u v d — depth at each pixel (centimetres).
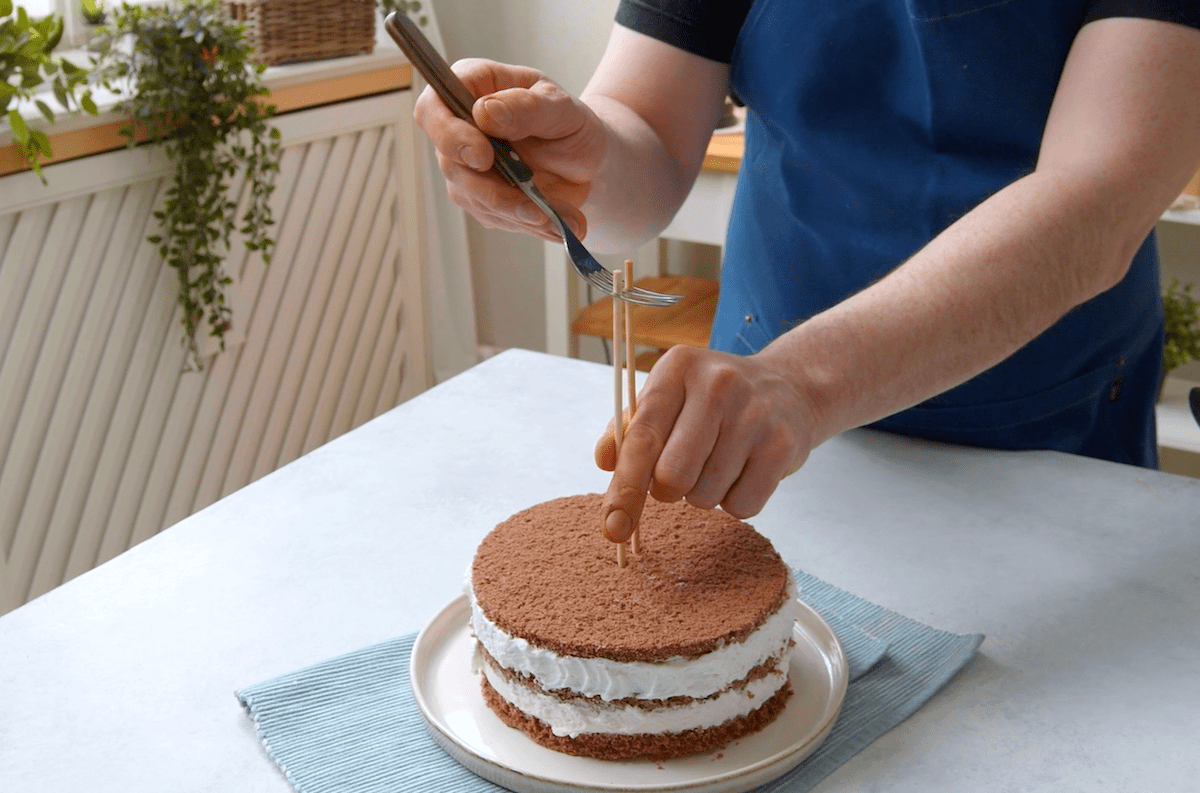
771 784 65
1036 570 87
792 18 105
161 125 178
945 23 95
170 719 71
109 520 193
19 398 176
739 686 68
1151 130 79
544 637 66
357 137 220
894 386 73
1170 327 191
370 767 67
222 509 96
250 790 66
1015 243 76
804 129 107
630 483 67
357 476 102
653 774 66
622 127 107
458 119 82
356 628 80
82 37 204
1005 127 99
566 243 77
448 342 256
